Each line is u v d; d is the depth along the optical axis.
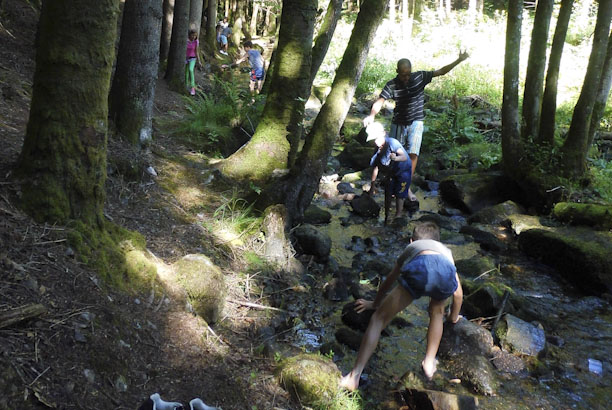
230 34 23.53
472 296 4.85
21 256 3.17
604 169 8.04
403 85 7.16
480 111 11.73
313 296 4.88
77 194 3.63
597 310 5.12
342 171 9.03
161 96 10.34
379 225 6.87
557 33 7.31
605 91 7.57
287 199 5.85
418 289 3.59
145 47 6.00
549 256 5.98
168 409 2.74
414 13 24.25
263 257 5.12
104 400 2.75
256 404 3.24
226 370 3.42
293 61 6.36
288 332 4.26
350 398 3.54
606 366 4.24
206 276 4.00
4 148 4.38
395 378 3.95
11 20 9.05
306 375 3.45
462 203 7.66
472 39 17.05
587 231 6.18
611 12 6.88
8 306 2.79
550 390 3.94
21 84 6.88
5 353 2.55
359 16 5.95
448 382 3.95
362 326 4.44
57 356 2.75
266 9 28.53
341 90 5.91
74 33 3.44
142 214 4.95
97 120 3.66
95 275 3.41
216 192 6.06
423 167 9.12
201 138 7.71
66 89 3.49
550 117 7.59
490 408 3.68
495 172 8.20
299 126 6.56
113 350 3.02
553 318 4.93
